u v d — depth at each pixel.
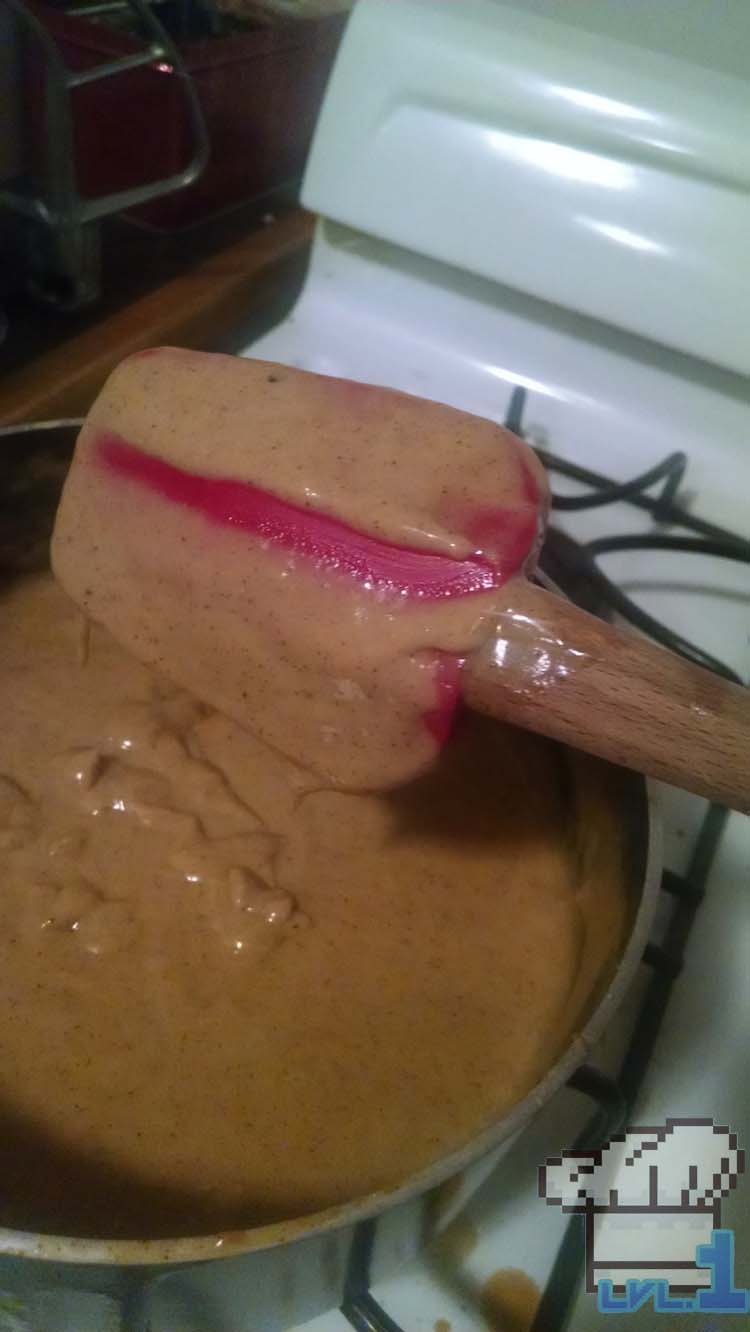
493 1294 0.19
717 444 0.30
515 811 0.29
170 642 0.20
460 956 0.25
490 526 0.17
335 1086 0.22
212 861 0.25
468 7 0.28
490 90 0.27
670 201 0.26
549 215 0.27
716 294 0.26
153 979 0.23
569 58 0.26
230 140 0.37
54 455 0.29
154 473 0.19
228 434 0.19
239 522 0.18
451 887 0.26
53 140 0.30
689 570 0.29
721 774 0.15
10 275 0.34
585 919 0.25
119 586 0.20
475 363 0.31
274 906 0.24
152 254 0.37
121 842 0.26
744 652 0.27
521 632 0.16
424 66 0.27
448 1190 0.17
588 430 0.30
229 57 0.35
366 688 0.18
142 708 0.28
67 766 0.26
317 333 0.32
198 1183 0.20
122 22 0.37
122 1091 0.22
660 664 0.16
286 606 0.18
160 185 0.34
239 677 0.19
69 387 0.31
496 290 0.30
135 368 0.20
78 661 0.30
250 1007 0.23
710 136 0.25
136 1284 0.16
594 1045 0.18
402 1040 0.23
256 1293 0.17
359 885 0.26
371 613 0.17
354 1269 0.18
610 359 0.30
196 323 0.35
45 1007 0.23
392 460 0.18
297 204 0.42
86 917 0.24
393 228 0.29
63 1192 0.20
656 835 0.21
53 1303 0.17
